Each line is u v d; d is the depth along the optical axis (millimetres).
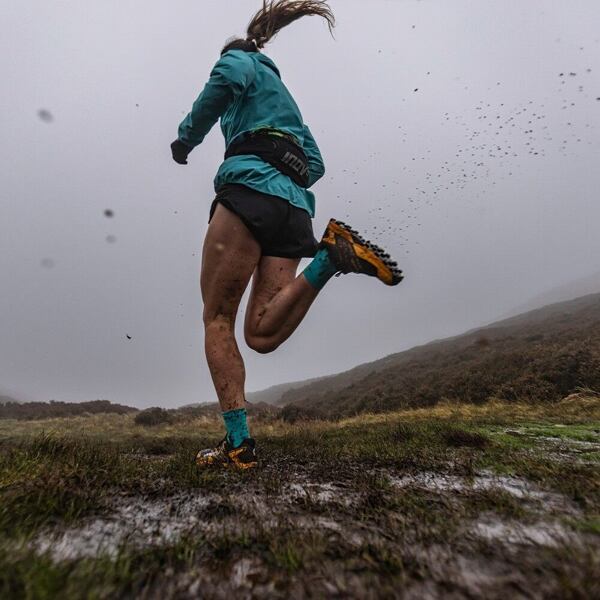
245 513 1117
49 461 1754
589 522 977
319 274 1663
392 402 13289
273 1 2295
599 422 4379
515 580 683
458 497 1234
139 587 690
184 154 2146
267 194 1793
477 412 7785
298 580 713
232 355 1786
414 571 729
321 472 1704
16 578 617
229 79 1858
